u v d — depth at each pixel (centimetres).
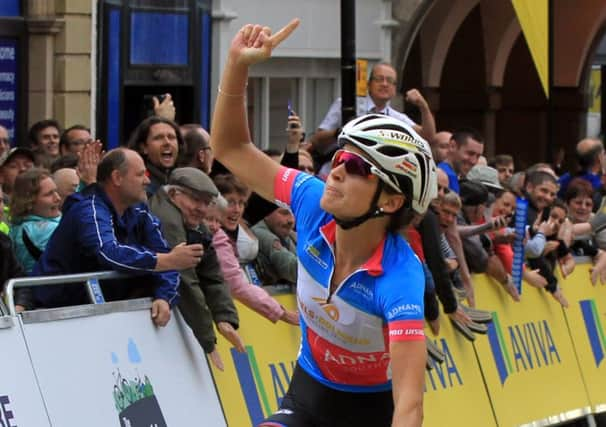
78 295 851
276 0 2164
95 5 1828
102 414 815
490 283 1201
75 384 803
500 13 2933
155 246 873
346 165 591
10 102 1764
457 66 3028
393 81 1352
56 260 852
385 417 634
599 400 1330
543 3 1772
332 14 2278
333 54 2289
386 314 590
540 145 3225
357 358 618
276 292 1005
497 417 1165
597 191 1566
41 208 924
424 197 600
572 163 2903
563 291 1317
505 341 1204
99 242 834
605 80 3459
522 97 3234
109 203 856
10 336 774
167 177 983
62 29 1789
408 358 580
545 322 1274
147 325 862
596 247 1398
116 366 833
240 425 934
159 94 1972
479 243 1168
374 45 2327
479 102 3025
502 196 1256
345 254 605
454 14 2680
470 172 1262
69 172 988
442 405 1097
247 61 621
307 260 613
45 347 792
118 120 1906
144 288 877
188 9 1991
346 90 1329
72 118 1809
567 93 3188
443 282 1056
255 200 1025
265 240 1017
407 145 592
